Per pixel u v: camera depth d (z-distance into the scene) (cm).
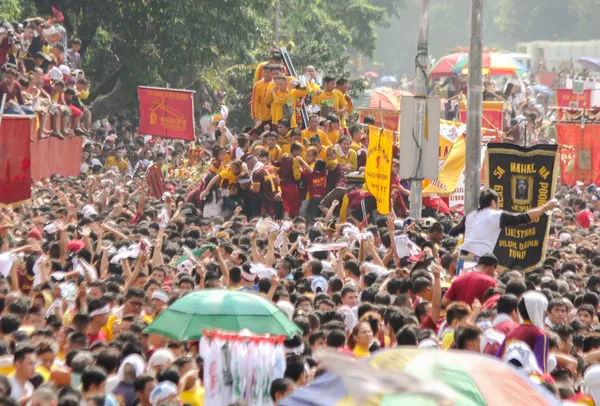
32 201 5509
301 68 12438
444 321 2750
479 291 2767
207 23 10838
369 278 3347
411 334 2352
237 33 11162
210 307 2431
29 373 2105
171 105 7300
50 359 2278
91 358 2202
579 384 2416
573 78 13188
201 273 3191
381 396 1227
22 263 3494
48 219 4838
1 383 1933
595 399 2231
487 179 3891
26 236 4056
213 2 10981
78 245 3938
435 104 4678
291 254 3947
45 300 2952
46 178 6694
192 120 7256
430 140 4688
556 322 2789
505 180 3869
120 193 5253
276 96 6194
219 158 5891
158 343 2592
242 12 11162
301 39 14938
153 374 2253
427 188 5728
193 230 4322
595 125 8231
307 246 3925
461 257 3331
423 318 2791
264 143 5994
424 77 4838
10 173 4072
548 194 3825
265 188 5672
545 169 3825
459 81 13512
